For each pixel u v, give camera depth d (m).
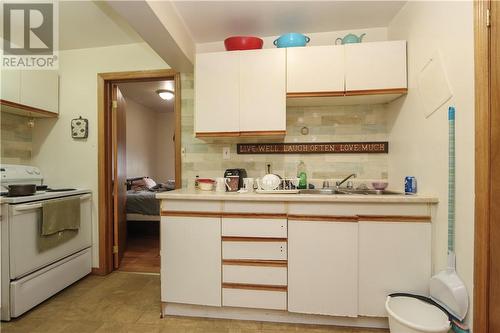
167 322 1.71
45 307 1.89
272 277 1.66
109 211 2.56
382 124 2.20
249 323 1.70
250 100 1.98
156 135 6.01
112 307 1.89
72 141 2.53
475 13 1.20
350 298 1.60
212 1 1.78
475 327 1.22
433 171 1.55
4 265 1.71
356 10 1.93
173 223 1.74
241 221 1.68
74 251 2.26
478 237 1.19
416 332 1.28
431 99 1.56
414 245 1.55
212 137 2.10
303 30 2.20
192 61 2.27
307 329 1.64
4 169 2.20
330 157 2.26
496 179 1.14
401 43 1.85
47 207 1.95
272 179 1.89
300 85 1.94
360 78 1.88
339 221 1.60
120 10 1.47
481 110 1.17
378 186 2.06
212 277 1.71
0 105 2.11
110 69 2.47
